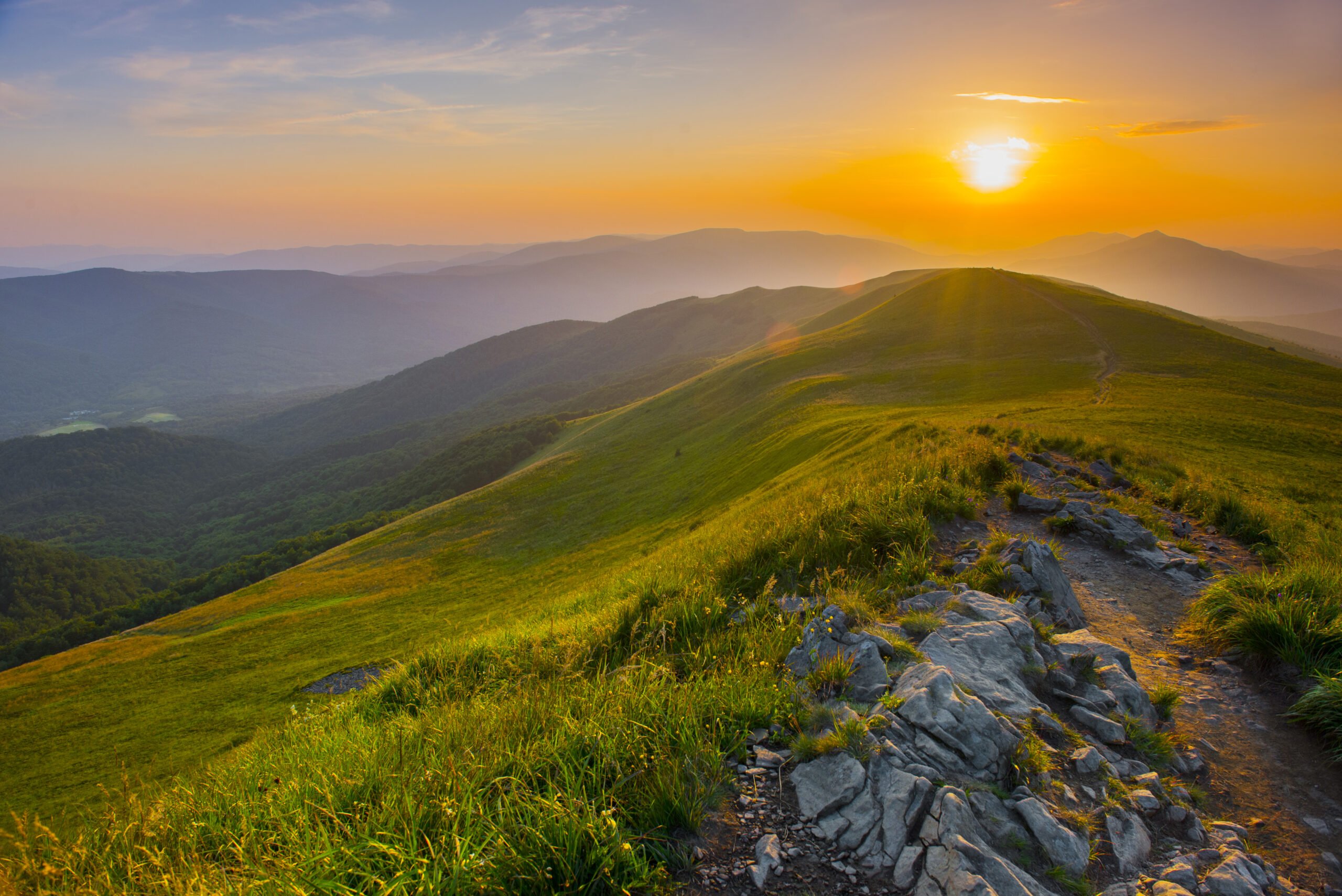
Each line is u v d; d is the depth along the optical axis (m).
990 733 4.23
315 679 35.31
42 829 4.69
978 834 3.55
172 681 41.09
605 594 14.57
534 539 64.12
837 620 6.09
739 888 3.33
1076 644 6.04
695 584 8.41
